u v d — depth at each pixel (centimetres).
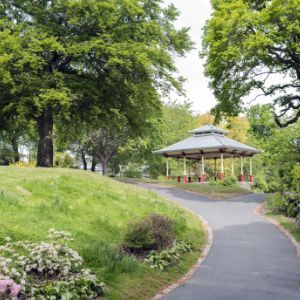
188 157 4578
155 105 2684
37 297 598
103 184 1812
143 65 2225
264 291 839
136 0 2336
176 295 802
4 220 979
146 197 1831
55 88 2327
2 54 2109
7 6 2538
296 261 1141
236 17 2239
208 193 2962
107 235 1126
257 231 1612
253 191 3338
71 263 749
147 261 988
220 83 2688
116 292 739
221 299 776
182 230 1431
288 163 2367
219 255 1213
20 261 683
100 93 2523
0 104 2461
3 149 4809
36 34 2239
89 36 2411
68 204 1287
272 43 2203
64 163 4744
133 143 4347
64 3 2314
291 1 2119
